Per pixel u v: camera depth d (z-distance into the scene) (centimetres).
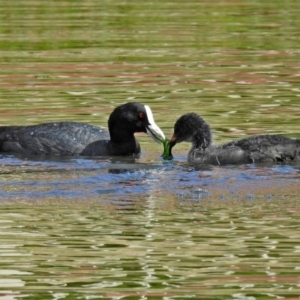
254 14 3228
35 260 1055
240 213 1205
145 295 963
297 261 1048
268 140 1541
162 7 3394
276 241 1105
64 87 2105
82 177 1416
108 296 960
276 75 2227
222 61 2431
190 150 1606
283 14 3231
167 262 1050
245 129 1708
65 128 1692
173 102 1938
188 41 2739
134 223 1173
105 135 1688
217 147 1566
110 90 2066
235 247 1089
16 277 1012
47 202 1266
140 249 1085
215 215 1200
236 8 3366
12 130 1716
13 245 1102
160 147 1731
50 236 1130
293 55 2512
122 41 2736
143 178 1405
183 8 3366
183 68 2331
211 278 1005
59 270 1030
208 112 1842
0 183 1371
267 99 1952
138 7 3394
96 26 2986
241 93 2016
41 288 981
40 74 2262
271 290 972
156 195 1295
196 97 1984
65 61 2439
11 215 1207
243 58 2477
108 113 1858
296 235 1123
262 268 1029
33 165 1545
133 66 2364
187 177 1409
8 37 2800
